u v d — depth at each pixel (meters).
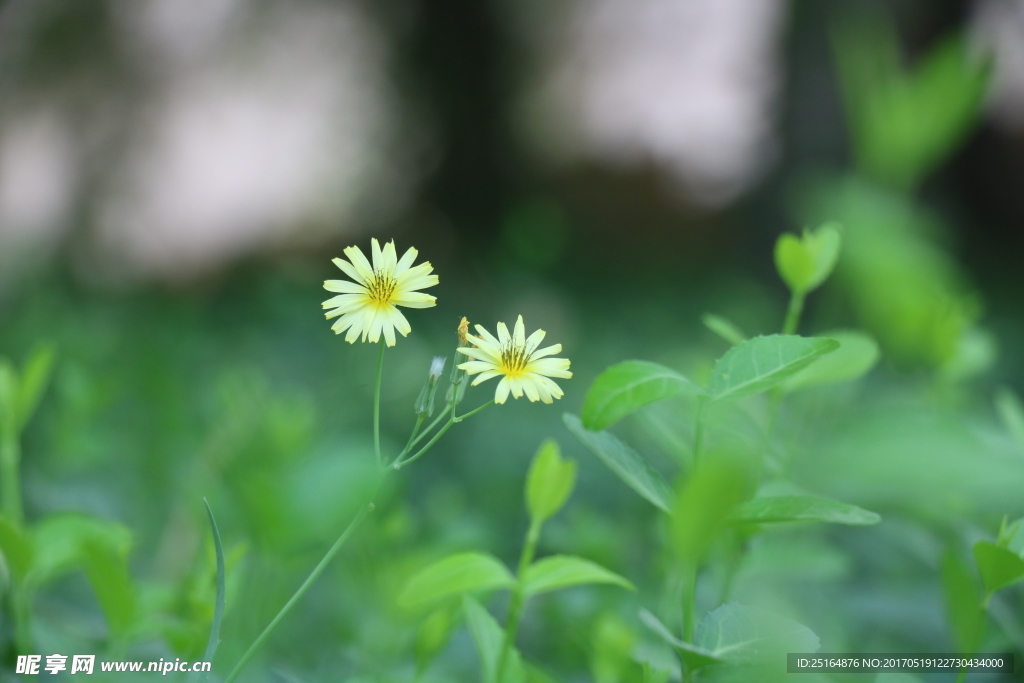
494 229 4.35
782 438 0.63
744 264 2.71
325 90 4.32
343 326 0.55
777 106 2.59
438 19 4.42
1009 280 3.30
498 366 0.56
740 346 0.54
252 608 0.67
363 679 0.63
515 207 4.27
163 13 3.93
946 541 0.67
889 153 0.54
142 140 3.78
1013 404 0.62
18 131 3.51
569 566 0.54
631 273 3.80
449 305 2.62
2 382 0.64
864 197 0.51
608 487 1.30
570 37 4.70
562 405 1.75
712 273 3.39
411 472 1.33
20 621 0.60
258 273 3.77
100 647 0.64
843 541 0.89
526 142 4.63
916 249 0.50
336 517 0.53
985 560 0.56
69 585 0.76
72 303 2.50
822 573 0.65
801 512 0.53
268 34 4.18
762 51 3.80
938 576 0.74
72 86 3.65
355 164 4.27
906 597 0.73
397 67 4.39
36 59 3.57
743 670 0.54
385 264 0.56
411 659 0.67
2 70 3.48
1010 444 0.54
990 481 0.49
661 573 0.73
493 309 2.48
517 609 0.54
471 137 4.50
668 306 2.92
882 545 0.88
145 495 1.00
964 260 3.39
